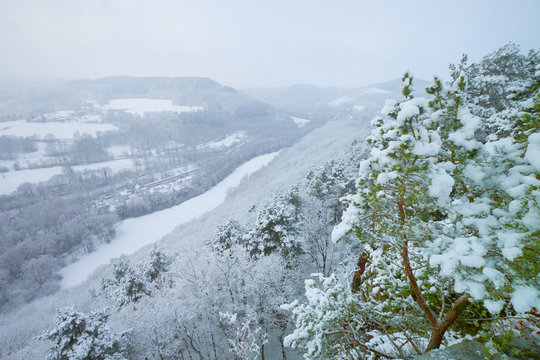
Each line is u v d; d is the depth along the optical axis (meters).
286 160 116.19
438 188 3.04
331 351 4.45
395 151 3.28
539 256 2.39
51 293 71.25
